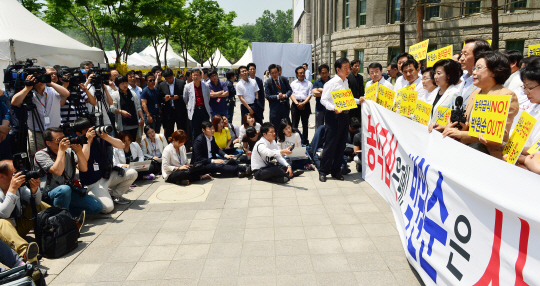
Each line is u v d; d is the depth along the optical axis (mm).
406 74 5328
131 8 17406
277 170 5555
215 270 3109
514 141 2289
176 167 5730
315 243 3543
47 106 4992
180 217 4336
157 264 3248
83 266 3252
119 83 6852
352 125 6301
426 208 2785
